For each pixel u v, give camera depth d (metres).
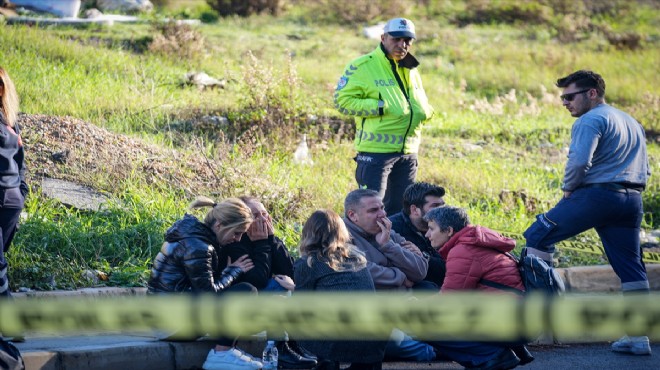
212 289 22.11
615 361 24.58
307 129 44.94
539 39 81.56
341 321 20.67
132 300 22.34
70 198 32.16
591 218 24.64
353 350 20.56
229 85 53.25
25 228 28.50
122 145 37.44
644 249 34.88
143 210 31.42
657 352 25.59
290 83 46.44
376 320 20.62
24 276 26.33
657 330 20.58
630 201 24.78
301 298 20.89
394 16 82.94
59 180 33.41
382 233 23.66
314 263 21.14
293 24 77.88
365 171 31.12
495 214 37.41
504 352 20.67
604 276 31.03
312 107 48.88
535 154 47.75
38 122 37.69
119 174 34.59
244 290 22.39
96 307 20.97
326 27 78.25
